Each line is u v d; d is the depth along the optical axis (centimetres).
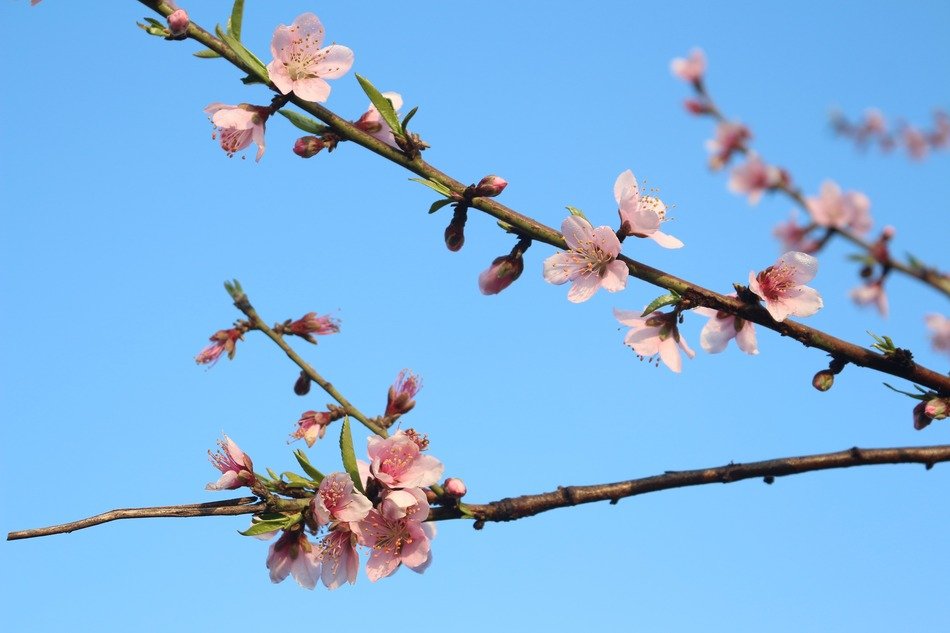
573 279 101
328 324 99
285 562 98
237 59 100
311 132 101
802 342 100
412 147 101
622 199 101
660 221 102
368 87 100
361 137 101
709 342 104
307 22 102
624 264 100
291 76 101
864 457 99
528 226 101
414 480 98
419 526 99
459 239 101
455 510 98
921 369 101
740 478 99
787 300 101
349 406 99
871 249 92
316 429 98
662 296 101
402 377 101
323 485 97
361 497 97
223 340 98
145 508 95
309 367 99
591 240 101
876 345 101
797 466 99
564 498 98
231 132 102
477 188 101
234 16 100
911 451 99
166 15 99
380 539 99
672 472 99
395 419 100
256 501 97
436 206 101
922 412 101
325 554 98
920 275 92
